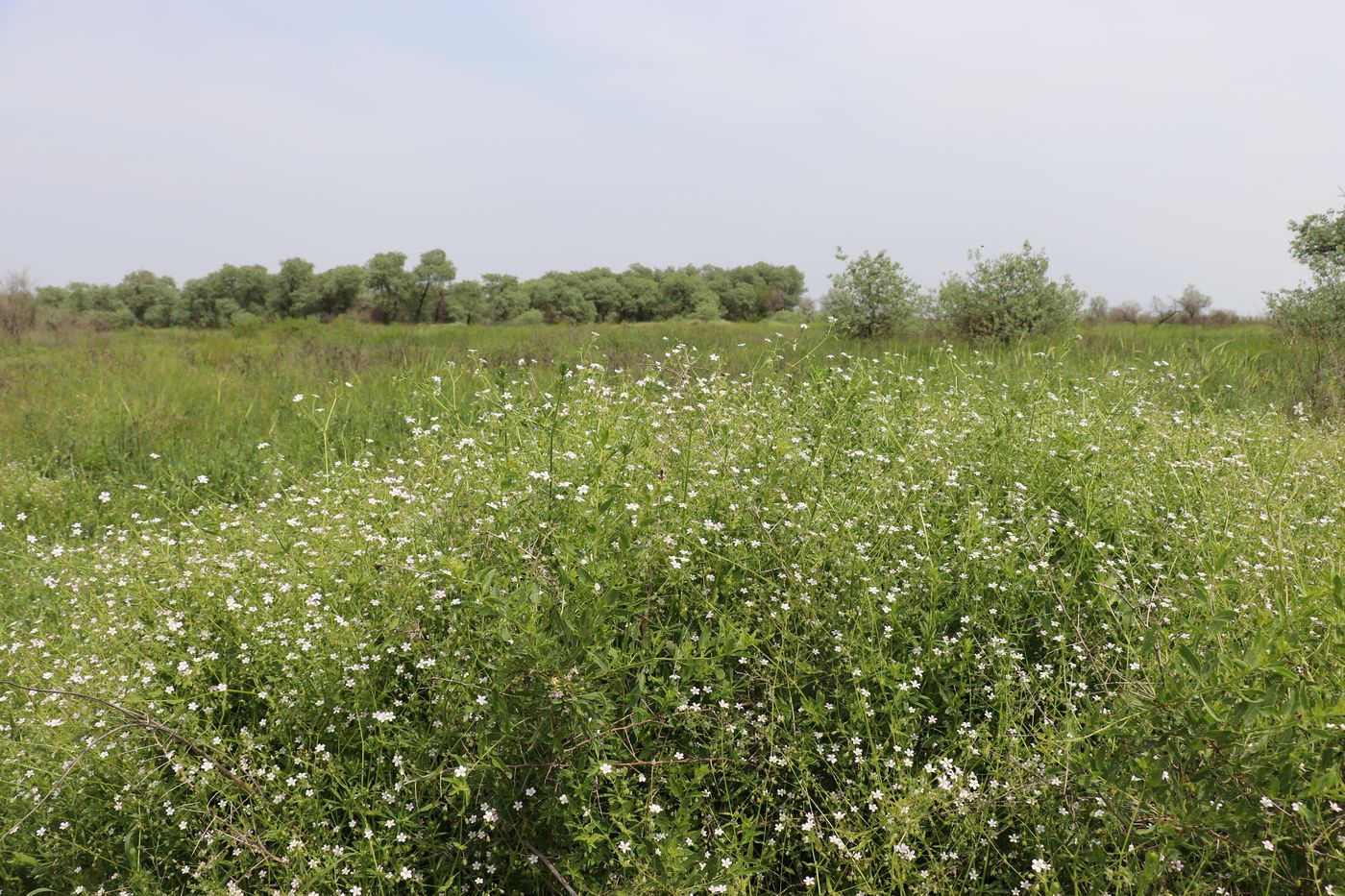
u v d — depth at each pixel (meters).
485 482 3.96
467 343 19.11
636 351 14.05
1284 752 2.21
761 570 3.68
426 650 3.18
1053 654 3.44
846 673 3.23
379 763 2.89
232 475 7.20
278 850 2.66
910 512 4.23
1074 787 2.65
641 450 4.27
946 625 3.53
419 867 2.68
